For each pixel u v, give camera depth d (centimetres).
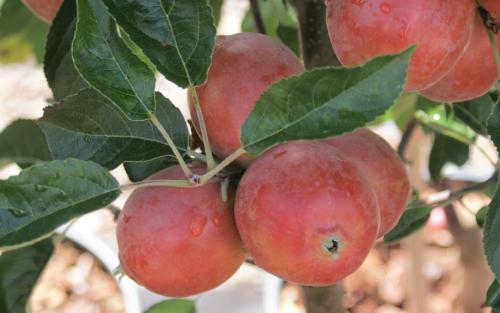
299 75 46
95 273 174
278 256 49
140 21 51
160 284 53
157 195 52
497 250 52
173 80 52
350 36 52
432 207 76
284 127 48
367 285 180
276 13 90
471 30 53
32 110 231
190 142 60
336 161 50
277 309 137
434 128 87
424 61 51
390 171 56
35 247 58
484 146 191
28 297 58
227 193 53
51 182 48
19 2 83
